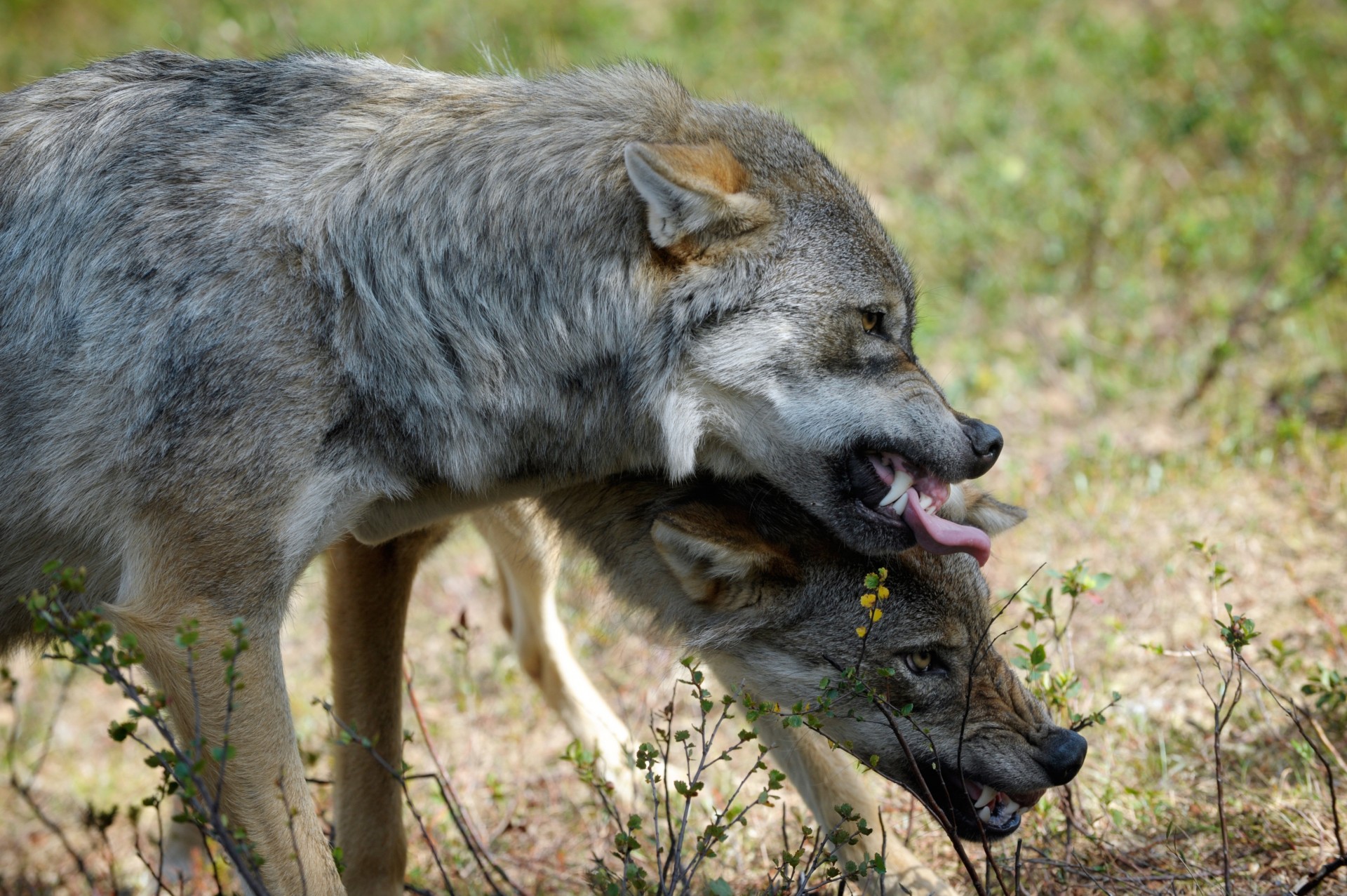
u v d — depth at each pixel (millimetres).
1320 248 18562
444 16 28719
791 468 9992
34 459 8922
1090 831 10781
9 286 9031
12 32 30609
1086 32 25453
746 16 28750
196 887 12242
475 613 16625
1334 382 16594
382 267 9094
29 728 15758
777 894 9602
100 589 9281
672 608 10938
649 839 11328
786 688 10797
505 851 12281
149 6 30672
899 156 23328
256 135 9336
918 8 27859
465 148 9438
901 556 10438
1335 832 9531
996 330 19344
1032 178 21531
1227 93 22516
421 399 9180
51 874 13344
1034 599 12664
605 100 9883
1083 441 16766
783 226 9711
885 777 10844
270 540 8789
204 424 8625
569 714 13375
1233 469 15398
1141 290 19000
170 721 9828
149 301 8773
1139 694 12672
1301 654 12555
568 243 9375
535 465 9867
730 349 9641
